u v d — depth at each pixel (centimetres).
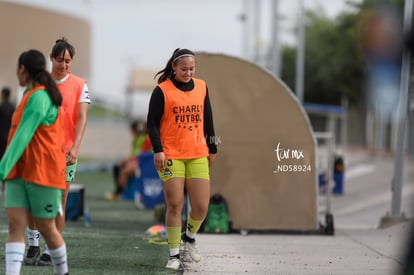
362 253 2383
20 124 1477
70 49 1869
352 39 12069
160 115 1923
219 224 2805
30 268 1870
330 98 13600
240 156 2820
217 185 2831
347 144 13375
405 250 1241
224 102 2809
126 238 2620
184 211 2789
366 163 8344
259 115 2806
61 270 1585
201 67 2797
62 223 1836
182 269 1988
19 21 7875
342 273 2009
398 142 3322
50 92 1511
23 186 1523
